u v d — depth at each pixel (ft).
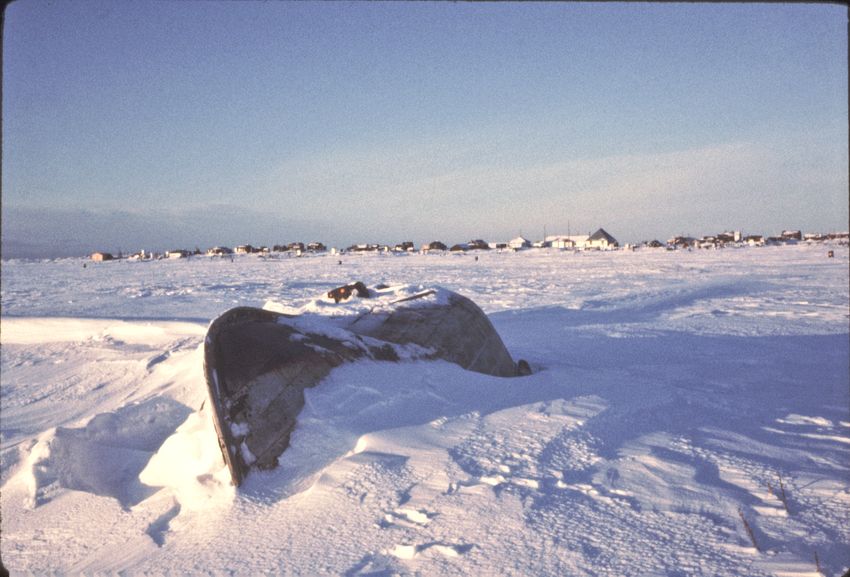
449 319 22.26
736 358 27.96
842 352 29.12
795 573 7.16
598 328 40.88
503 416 14.48
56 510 12.30
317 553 8.73
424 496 10.21
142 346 37.14
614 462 11.41
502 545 8.39
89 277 149.89
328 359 15.71
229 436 12.25
